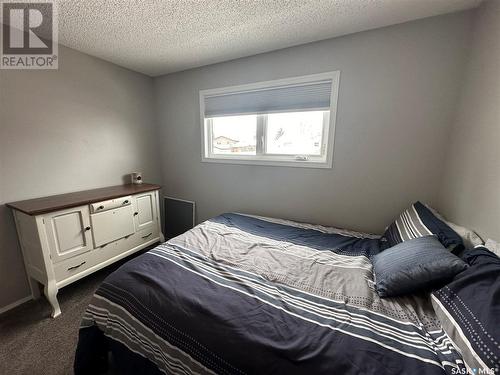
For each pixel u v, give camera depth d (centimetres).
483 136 124
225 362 79
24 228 167
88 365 117
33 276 176
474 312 75
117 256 213
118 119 250
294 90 207
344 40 181
